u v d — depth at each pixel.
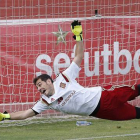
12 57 39.12
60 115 39.19
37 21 39.75
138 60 41.84
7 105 39.09
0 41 38.78
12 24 39.22
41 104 22.22
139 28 41.75
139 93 22.31
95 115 22.45
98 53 40.84
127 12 41.56
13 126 35.41
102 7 41.28
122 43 41.34
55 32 40.03
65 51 40.16
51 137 30.56
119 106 22.19
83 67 40.53
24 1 39.56
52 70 39.94
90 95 22.11
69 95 22.02
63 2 40.34
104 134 31.36
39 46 39.66
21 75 39.28
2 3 39.12
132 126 34.97
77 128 34.34
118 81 41.44
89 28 40.56
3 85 38.97
